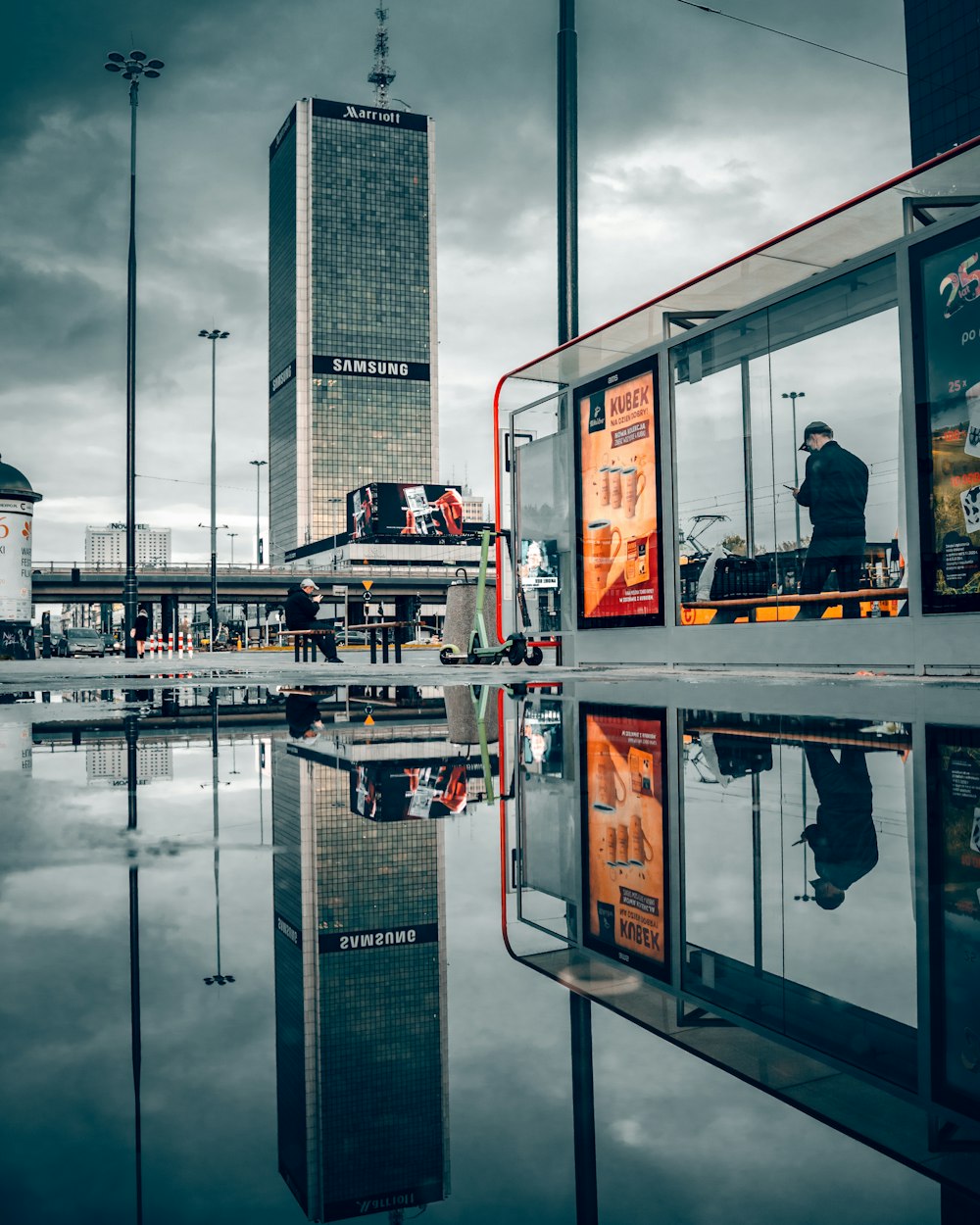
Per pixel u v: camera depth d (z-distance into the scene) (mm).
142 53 28156
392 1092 903
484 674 12672
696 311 12922
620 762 3871
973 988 1274
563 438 15484
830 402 12367
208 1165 742
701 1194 723
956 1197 731
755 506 13188
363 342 182375
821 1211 686
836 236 10414
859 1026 1140
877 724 5066
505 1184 726
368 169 184250
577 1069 1006
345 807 2785
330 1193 696
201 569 71125
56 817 2539
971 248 9359
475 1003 1213
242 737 5078
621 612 14211
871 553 11938
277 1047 1003
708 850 2246
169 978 1232
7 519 35062
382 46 188125
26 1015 1086
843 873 1969
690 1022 1159
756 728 5008
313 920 1536
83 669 16234
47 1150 759
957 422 9547
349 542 128125
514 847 2258
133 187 28250
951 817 2566
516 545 16438
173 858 2035
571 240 14898
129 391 28969
